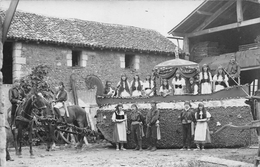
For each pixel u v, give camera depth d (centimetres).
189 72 1653
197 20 2288
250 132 1480
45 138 1769
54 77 1894
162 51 2241
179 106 1556
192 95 1566
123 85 1756
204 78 1630
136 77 1773
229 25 2139
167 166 1012
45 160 1193
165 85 1688
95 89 2009
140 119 1529
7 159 1174
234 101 1507
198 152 1369
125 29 2333
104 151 1486
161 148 1562
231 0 2148
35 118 1398
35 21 1975
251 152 1313
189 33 2361
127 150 1524
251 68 2111
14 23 1858
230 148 1491
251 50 2144
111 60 2091
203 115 1447
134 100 1625
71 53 1962
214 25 2423
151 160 1162
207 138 1445
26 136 1723
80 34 2044
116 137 1531
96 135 1639
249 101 1506
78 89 1955
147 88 1773
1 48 765
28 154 1380
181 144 1532
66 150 1532
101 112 1636
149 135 1489
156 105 1545
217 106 1510
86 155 1336
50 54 1892
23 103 1298
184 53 2348
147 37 2348
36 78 1789
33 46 1842
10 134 1673
